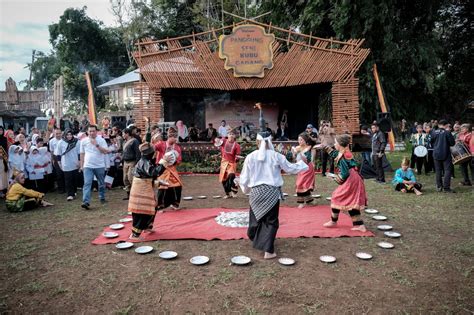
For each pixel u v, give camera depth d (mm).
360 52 14914
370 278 4273
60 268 4660
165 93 18266
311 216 7094
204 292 3965
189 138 16953
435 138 9688
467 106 28094
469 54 26938
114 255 5082
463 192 9359
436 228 6289
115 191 10516
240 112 19453
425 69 20078
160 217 7078
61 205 8602
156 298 3859
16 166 9891
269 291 3963
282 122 19547
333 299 3795
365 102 19094
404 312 3547
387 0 17703
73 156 9203
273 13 21438
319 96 18781
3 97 23641
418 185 9398
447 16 25766
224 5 33156
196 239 5684
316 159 13961
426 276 4328
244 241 5613
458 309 3600
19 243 5684
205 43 15539
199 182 11977
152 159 5801
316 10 18938
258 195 4902
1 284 4234
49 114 24266
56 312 3619
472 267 4574
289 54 15633
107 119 11133
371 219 6906
